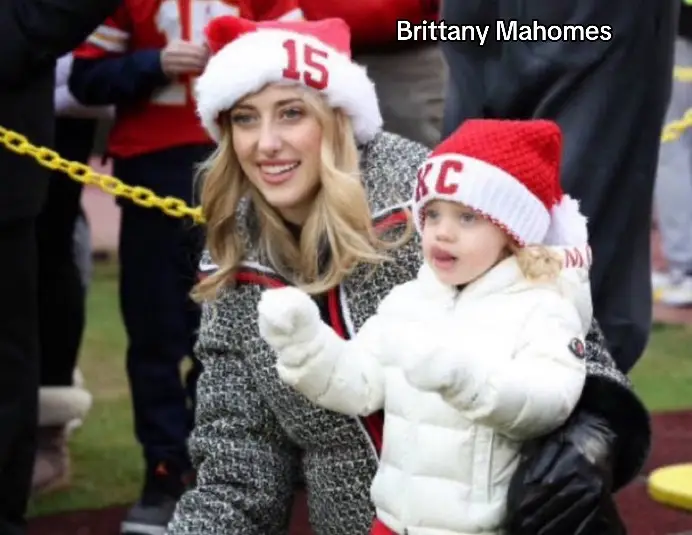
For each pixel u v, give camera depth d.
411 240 2.81
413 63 4.53
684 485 4.41
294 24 3.00
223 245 2.93
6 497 4.03
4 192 3.82
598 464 2.43
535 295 2.49
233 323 2.93
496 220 2.49
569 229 2.58
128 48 4.64
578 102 3.47
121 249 4.68
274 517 2.97
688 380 6.49
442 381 2.31
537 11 3.47
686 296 8.03
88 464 5.44
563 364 2.42
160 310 4.63
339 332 2.83
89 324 7.85
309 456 2.91
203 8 4.52
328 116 2.83
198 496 2.94
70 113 4.76
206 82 2.87
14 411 3.96
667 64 3.54
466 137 2.54
